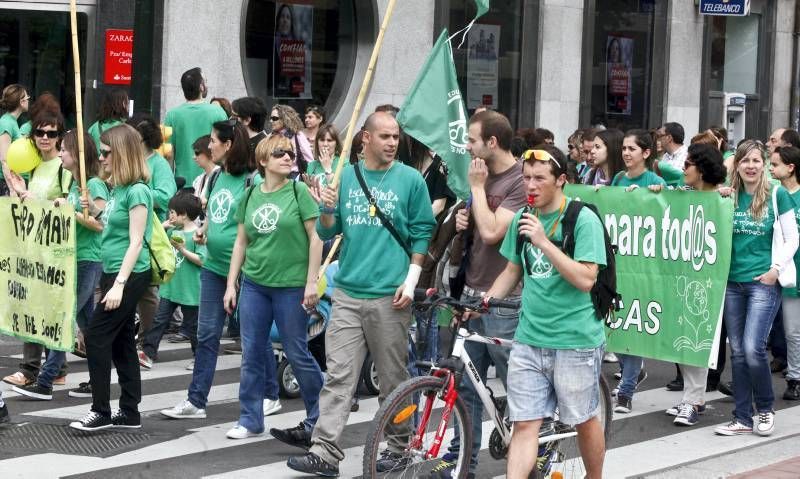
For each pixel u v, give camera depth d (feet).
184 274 48.88
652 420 43.78
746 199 41.42
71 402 43.14
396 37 78.74
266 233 36.11
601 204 44.50
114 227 38.42
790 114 112.27
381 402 34.50
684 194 42.63
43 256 39.75
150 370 49.55
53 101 51.57
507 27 86.38
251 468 35.17
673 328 42.91
